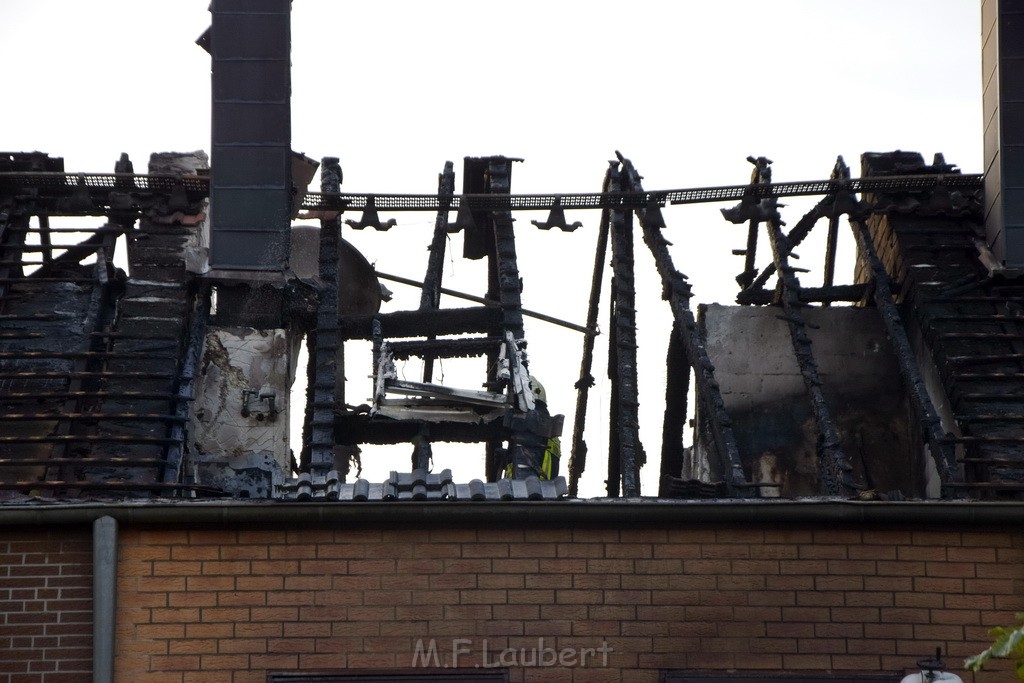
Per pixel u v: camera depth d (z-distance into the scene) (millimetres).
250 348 49969
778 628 40531
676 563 40875
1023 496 43656
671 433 56812
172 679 39625
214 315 50281
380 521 40656
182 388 46594
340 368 53750
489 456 56812
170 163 53625
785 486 52188
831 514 40719
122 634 39844
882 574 40938
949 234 52594
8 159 53031
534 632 40312
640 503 40562
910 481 52281
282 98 50656
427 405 50562
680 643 40344
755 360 54562
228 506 40156
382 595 40375
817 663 40312
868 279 54250
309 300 50656
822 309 54969
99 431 45281
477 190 59625
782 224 54969
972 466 45562
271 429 49031
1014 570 41031
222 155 50312
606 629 40406
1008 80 50281
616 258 55562
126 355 47000
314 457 46875
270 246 49906
